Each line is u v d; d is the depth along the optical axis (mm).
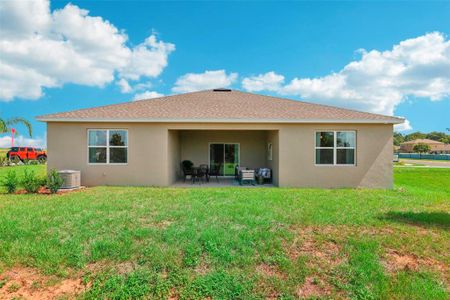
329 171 12523
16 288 3572
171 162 13391
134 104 14508
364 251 4602
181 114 12680
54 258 4227
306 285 3686
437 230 5734
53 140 12227
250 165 16688
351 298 3439
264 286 3633
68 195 9523
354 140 12555
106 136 12383
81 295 3439
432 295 3484
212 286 3600
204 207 7457
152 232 5305
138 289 3518
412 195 10180
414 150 67812
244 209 7191
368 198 9258
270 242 4883
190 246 4625
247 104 15117
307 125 12508
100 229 5531
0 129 22156
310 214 6824
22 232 5305
